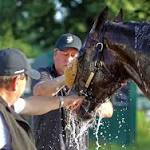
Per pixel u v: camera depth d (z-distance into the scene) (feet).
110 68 20.26
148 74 19.35
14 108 22.16
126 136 29.84
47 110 22.56
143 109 49.67
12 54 18.69
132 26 19.85
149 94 19.52
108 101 22.33
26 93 33.37
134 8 32.73
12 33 64.49
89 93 20.93
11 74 18.42
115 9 34.96
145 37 19.48
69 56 24.48
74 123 22.89
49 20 61.31
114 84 20.49
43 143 24.16
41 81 24.00
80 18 58.54
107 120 28.14
